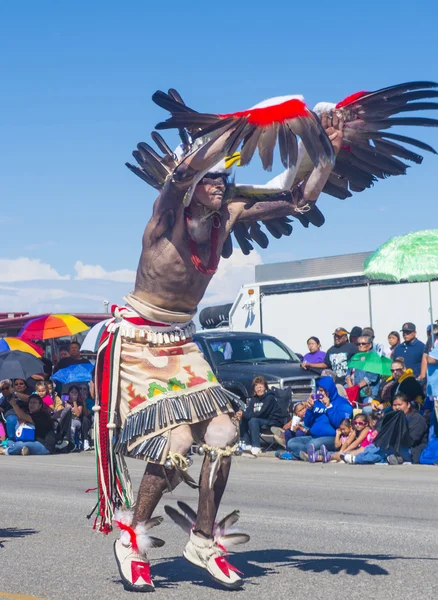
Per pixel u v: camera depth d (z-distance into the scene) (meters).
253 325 37.38
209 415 8.32
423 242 25.84
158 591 8.32
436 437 23.44
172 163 8.28
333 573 9.12
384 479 20.00
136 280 8.66
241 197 8.60
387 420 23.52
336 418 25.16
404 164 8.90
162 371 8.40
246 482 19.70
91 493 17.64
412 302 32.44
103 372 8.67
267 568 9.42
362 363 26.56
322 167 8.21
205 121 7.58
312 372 29.97
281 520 13.60
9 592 8.47
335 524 13.10
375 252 26.56
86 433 31.06
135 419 8.30
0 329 41.41
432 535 11.91
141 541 8.41
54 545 11.23
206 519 8.41
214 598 8.00
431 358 23.19
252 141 7.65
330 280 34.84
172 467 8.20
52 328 35.25
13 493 17.69
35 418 29.88
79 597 8.17
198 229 8.32
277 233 9.37
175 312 8.54
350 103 8.33
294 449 25.70
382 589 8.34
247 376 29.91
